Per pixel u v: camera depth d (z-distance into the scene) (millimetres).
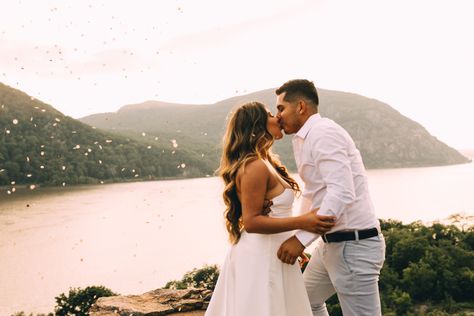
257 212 2516
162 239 89062
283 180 2676
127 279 63406
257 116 2617
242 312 2605
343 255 2686
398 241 50375
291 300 2719
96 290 35812
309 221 2508
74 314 35000
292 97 2756
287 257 2584
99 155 142875
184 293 4496
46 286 58781
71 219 95812
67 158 132375
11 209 101188
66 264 68750
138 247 82000
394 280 44656
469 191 153000
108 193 129750
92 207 109562
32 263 67812
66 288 58438
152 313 3984
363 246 2660
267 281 2611
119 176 149125
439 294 42219
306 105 2748
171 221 104375
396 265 48750
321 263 3006
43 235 81562
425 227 54812
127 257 75250
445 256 45969
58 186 129500
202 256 75938
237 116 2639
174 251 80062
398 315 38938
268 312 2578
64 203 111500
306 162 2717
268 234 2637
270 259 2639
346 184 2520
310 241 2541
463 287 42719
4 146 118812
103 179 144250
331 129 2605
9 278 61125
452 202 131250
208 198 132375
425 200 136750
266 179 2525
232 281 2752
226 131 2680
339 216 2521
